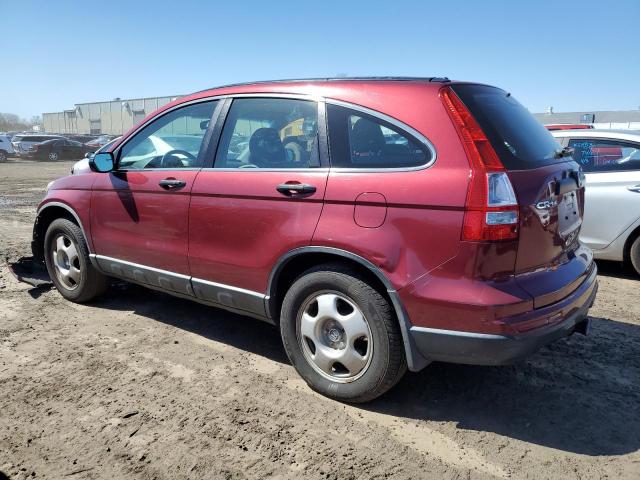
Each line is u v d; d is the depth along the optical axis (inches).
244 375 140.2
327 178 120.3
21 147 1327.5
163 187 151.1
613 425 117.9
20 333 165.9
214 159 144.7
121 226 165.2
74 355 150.9
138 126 169.8
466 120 109.0
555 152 130.3
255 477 100.7
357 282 117.1
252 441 111.6
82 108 3102.9
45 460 105.0
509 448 109.9
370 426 117.3
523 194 105.3
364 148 118.5
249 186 132.3
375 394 120.4
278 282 133.0
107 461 104.9
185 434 113.8
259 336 166.1
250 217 131.8
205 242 142.6
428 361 115.0
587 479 100.3
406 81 120.2
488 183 102.7
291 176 125.9
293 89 133.2
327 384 126.6
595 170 235.5
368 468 103.3
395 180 111.7
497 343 103.3
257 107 139.2
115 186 165.5
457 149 107.2
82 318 179.2
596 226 232.1
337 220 117.5
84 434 113.4
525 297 104.6
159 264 156.3
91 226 175.0
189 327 172.6
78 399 127.3
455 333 106.0
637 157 227.1
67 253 188.7
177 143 155.4
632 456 107.2
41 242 204.2
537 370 143.4
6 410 122.2
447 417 121.3
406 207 109.3
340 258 121.4
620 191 225.6
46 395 129.0
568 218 125.5
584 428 116.8
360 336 119.2
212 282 143.6
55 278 196.4
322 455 107.1
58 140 1360.7
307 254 124.1
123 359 148.9
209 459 105.7
